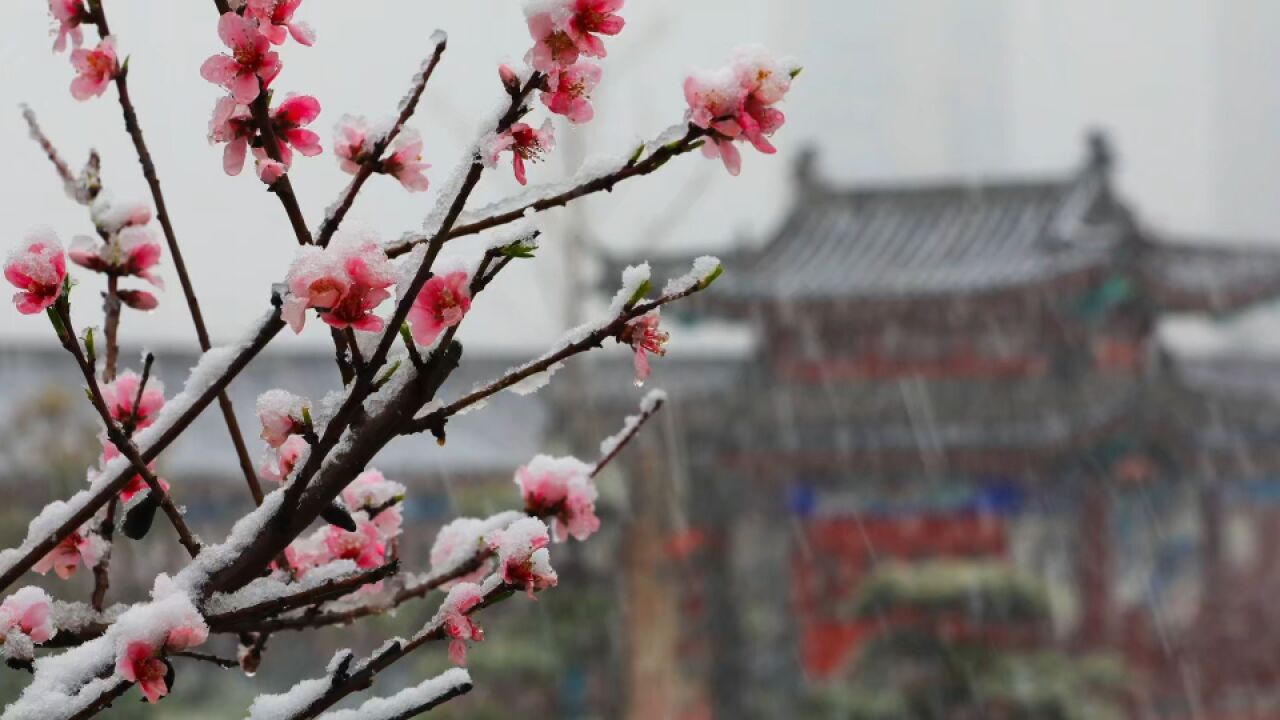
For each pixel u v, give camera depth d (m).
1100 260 21.59
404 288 1.79
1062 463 22.20
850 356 23.97
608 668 18.55
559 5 1.75
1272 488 26.20
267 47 1.91
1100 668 21.08
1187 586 26.22
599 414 17.92
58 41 1.97
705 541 23.64
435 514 22.58
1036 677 19.45
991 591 20.61
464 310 1.77
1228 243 27.00
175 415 1.83
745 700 23.28
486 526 2.38
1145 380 22.89
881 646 20.78
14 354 22.52
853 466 22.95
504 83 1.82
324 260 1.68
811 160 27.28
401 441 23.19
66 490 17.62
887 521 23.39
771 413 23.41
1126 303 23.62
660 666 17.20
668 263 21.44
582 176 1.83
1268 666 26.19
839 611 23.33
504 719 17.72
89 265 2.24
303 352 24.95
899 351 23.67
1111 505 22.88
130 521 1.88
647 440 18.11
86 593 15.42
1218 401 24.38
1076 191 25.00
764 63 1.84
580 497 2.39
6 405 21.02
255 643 2.23
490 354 27.33
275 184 1.85
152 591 1.76
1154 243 24.94
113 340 2.30
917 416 22.95
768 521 23.94
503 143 1.78
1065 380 22.91
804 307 23.38
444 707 17.45
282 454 2.14
